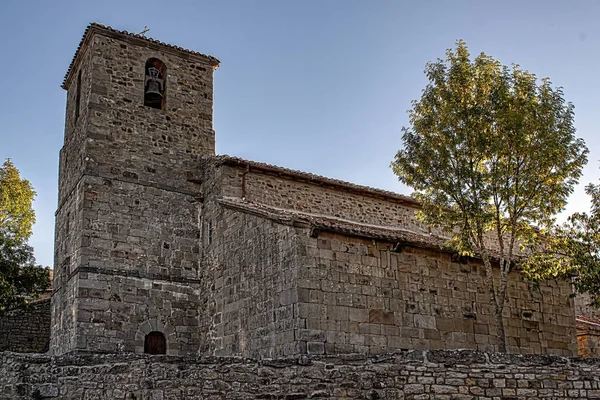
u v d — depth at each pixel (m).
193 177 24.48
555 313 23.03
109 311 21.11
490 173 18.78
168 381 12.75
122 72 24.33
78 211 22.31
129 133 23.64
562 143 18.52
